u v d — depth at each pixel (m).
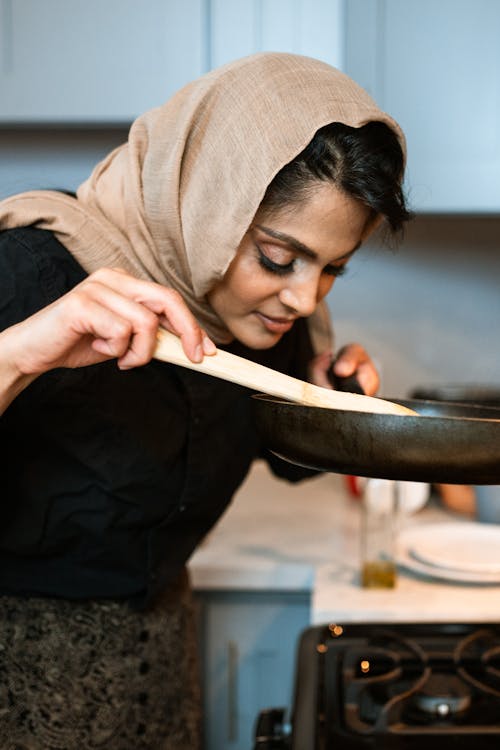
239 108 0.96
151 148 1.07
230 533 1.79
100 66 1.84
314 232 0.93
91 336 0.84
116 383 1.08
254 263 0.98
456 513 1.95
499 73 1.82
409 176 1.86
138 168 1.09
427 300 2.25
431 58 1.83
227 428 1.22
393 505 1.47
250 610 1.65
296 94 0.94
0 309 1.01
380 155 0.93
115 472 1.11
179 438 1.15
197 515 1.23
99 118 1.85
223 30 1.83
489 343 2.24
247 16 1.83
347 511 1.97
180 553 1.24
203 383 1.15
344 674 1.09
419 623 1.26
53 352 0.80
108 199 1.12
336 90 0.95
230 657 1.66
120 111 1.85
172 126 1.05
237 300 1.02
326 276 1.03
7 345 0.80
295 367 1.43
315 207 0.92
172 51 1.83
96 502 1.12
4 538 1.12
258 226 0.95
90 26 1.83
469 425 0.69
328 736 0.96
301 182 0.92
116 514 1.13
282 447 0.77
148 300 0.80
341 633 1.23
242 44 1.83
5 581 1.15
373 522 1.47
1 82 1.85
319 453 0.74
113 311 0.78
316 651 1.16
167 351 0.80
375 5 1.82
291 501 2.04
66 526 1.12
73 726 1.14
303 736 0.94
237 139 0.95
